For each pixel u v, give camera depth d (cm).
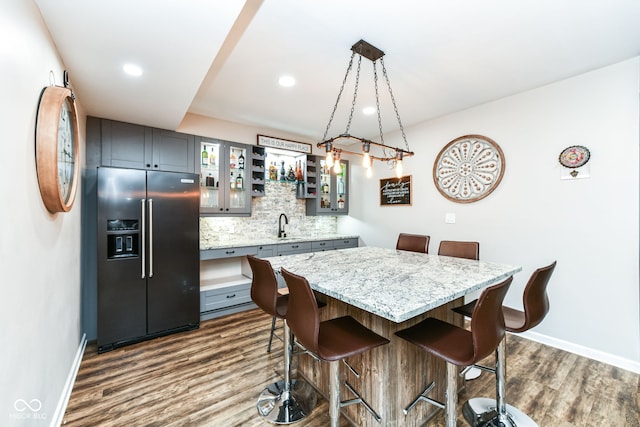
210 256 335
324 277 170
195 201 307
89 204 280
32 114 128
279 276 387
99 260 253
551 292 265
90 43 165
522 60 226
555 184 263
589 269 244
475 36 195
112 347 258
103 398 188
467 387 203
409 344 162
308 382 211
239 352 252
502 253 299
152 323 278
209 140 356
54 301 162
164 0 133
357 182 488
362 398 160
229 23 150
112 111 271
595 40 200
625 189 226
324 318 202
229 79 260
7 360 103
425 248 288
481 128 317
